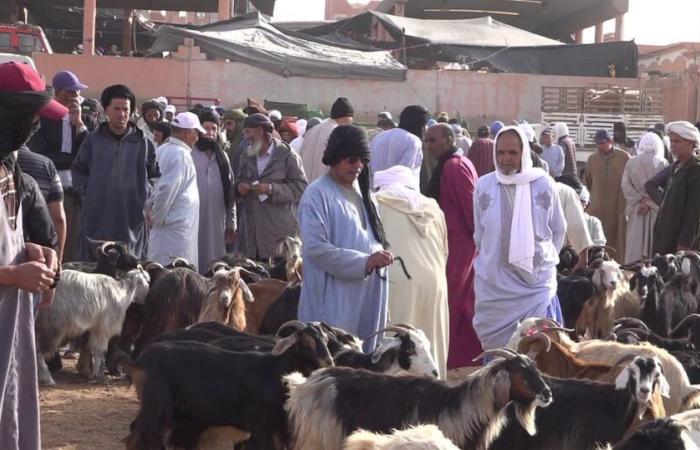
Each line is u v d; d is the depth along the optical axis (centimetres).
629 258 1500
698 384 812
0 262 429
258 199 1159
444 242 797
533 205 798
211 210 1174
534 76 3030
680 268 1132
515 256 790
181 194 1088
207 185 1170
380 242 688
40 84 448
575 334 1080
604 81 3055
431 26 3412
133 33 3881
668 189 1155
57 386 965
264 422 664
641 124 2600
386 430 588
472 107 3002
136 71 2825
